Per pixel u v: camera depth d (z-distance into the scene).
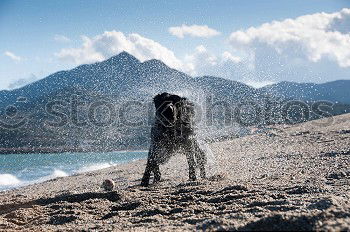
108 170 16.88
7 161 35.41
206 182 8.60
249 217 4.24
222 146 22.03
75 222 5.75
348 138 17.52
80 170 24.98
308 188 6.04
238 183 7.86
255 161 13.20
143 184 9.82
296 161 11.62
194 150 10.32
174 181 10.17
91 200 7.31
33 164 31.34
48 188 12.52
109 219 5.59
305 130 25.44
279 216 3.71
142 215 5.57
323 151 13.24
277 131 27.31
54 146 53.00
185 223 4.62
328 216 3.73
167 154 10.07
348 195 5.18
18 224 6.13
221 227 3.82
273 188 6.49
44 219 6.10
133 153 45.25
